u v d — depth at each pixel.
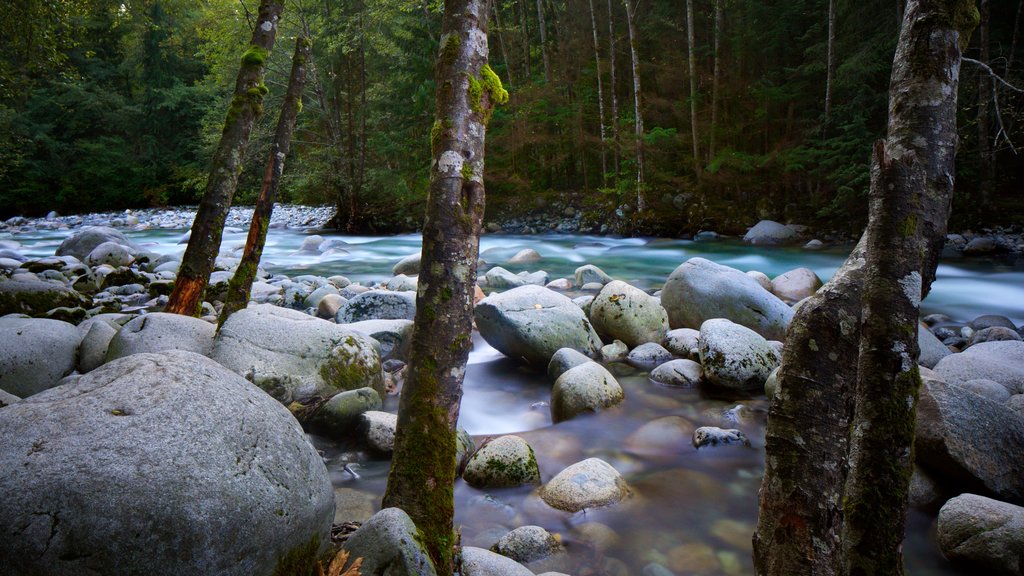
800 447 1.83
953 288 10.72
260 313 5.14
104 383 2.21
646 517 3.62
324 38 19.39
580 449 4.55
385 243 19.16
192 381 2.26
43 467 1.86
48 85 33.12
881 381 1.51
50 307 7.43
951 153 1.65
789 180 18.48
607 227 19.95
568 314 6.57
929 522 3.55
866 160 15.80
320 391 4.83
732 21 20.03
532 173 24.25
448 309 2.46
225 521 1.96
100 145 33.12
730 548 3.33
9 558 1.76
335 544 2.60
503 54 22.97
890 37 15.96
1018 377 4.85
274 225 24.70
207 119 25.47
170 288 9.58
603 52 22.53
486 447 4.07
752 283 7.24
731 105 19.75
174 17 35.41
